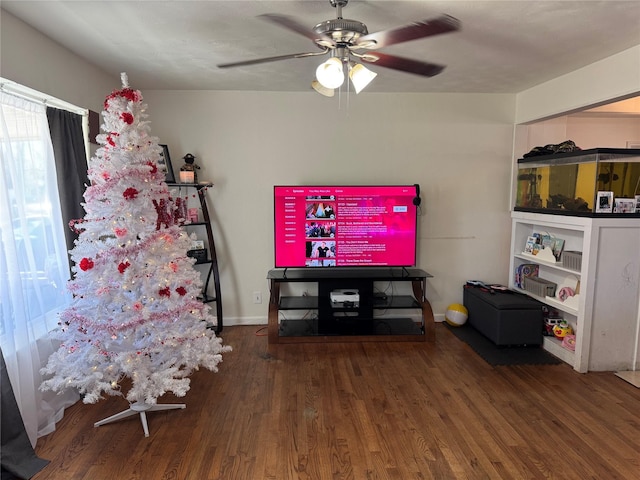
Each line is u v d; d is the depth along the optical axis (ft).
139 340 7.98
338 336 12.62
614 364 10.72
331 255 13.20
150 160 8.05
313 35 6.34
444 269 14.43
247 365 11.08
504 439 7.76
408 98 13.66
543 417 8.51
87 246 7.70
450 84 12.50
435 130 13.84
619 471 6.88
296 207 13.00
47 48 8.49
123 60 10.04
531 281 13.02
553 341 11.81
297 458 7.25
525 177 13.35
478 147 13.98
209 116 13.39
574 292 11.53
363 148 13.78
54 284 8.83
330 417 8.53
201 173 13.58
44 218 8.56
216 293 13.42
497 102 13.82
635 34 8.34
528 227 13.74
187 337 8.38
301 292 14.29
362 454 7.34
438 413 8.66
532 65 10.48
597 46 9.05
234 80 12.03
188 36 8.43
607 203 10.17
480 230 14.33
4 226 7.21
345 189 13.01
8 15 7.30
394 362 11.24
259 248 14.03
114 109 7.77
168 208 8.57
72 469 7.00
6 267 7.21
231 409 8.87
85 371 7.56
